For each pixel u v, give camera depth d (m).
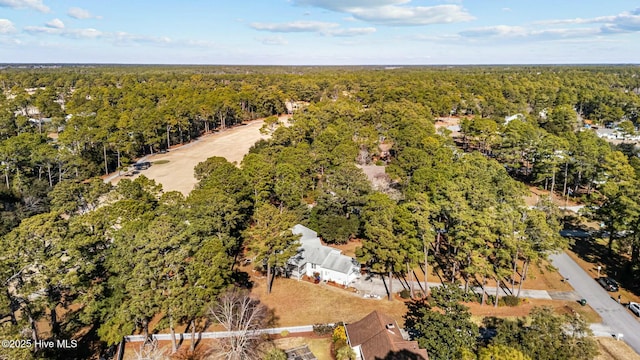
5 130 87.19
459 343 29.08
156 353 29.98
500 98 127.06
